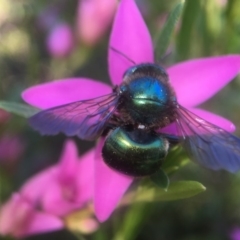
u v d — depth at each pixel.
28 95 0.05
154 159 0.05
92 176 0.06
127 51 0.06
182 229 0.12
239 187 0.11
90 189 0.06
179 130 0.05
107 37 0.09
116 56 0.06
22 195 0.06
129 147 0.05
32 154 0.12
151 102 0.05
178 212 0.12
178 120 0.05
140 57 0.06
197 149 0.05
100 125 0.05
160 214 0.12
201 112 0.05
